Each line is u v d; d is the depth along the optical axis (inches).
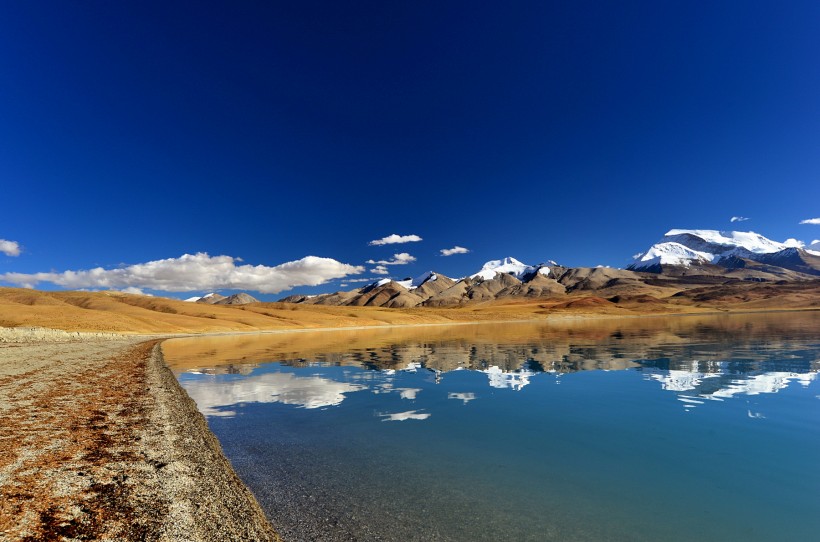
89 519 287.4
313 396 762.8
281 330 4493.1
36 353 1349.7
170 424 544.1
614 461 425.4
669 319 4881.9
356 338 2689.5
